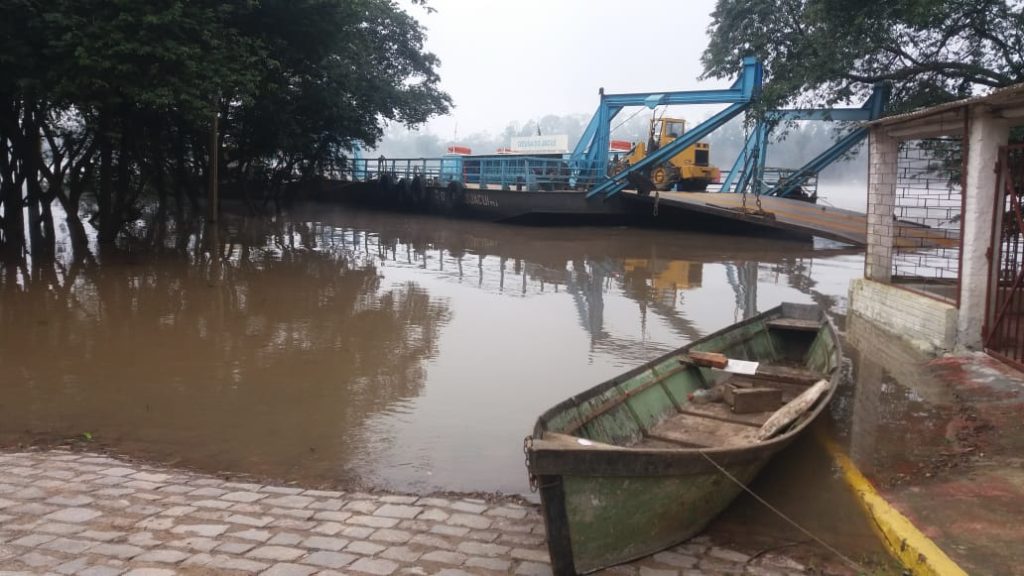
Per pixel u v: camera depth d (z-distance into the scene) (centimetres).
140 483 527
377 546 435
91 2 1259
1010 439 589
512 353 953
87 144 2134
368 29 3019
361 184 3659
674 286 1517
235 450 613
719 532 466
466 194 2948
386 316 1170
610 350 974
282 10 1681
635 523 414
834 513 491
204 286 1402
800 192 3044
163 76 1309
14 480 525
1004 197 814
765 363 841
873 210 1162
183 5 1341
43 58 1281
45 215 1916
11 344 953
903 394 752
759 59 2283
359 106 2966
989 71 1705
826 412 669
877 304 1098
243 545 431
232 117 2734
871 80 1855
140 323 1088
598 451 386
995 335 830
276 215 3216
